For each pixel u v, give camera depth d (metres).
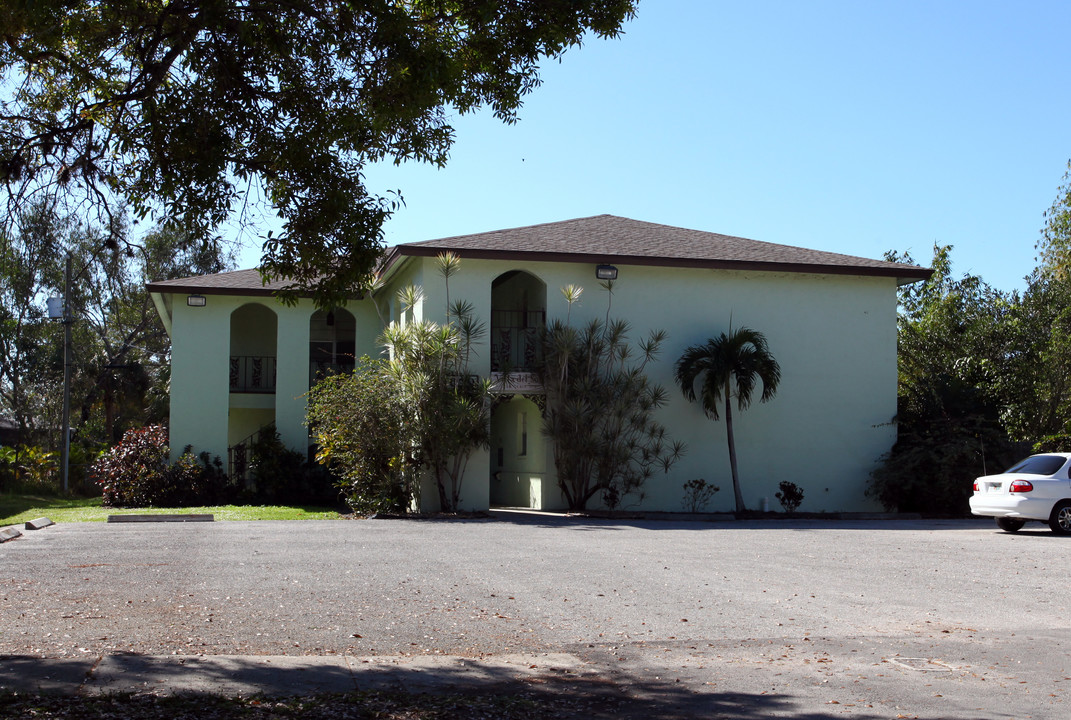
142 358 39.91
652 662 6.73
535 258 20.77
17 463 31.19
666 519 20.08
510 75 10.15
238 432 28.47
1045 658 6.94
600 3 9.66
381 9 8.80
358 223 9.42
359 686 5.83
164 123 8.66
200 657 6.34
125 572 10.05
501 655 6.82
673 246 23.06
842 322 23.17
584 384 20.17
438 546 13.03
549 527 16.61
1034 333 25.86
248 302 24.91
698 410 22.02
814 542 14.20
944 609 8.70
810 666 6.67
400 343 19.64
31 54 8.60
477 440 19.56
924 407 23.25
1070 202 32.06
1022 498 16.00
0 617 7.53
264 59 9.05
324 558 11.46
